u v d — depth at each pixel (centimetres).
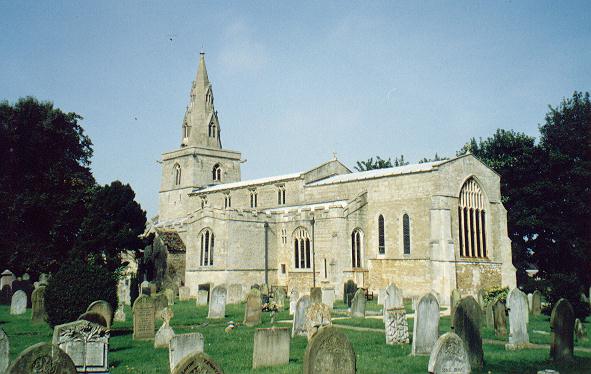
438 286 4822
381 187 5503
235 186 7131
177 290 6000
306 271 5588
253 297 3036
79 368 1681
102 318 2178
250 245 5719
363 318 3319
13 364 1180
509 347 2158
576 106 6075
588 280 5675
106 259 5006
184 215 7806
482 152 6744
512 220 5928
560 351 1895
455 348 1462
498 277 5322
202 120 8031
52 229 5359
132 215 5497
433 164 5100
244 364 1841
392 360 1891
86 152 7044
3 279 4838
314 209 5591
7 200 5322
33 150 6181
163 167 8319
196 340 1789
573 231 5581
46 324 3027
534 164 5947
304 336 2552
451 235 4962
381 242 5459
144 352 2098
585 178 5528
